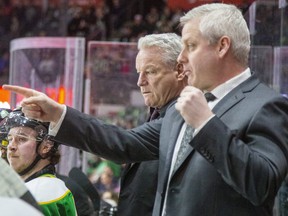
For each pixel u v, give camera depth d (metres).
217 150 2.56
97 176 6.37
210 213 2.72
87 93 5.99
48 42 5.79
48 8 15.77
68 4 15.66
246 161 2.55
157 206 2.99
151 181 3.72
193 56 2.84
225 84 2.86
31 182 3.46
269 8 4.22
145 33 14.05
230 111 2.79
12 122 3.55
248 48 2.89
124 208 3.78
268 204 2.76
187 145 2.87
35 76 5.83
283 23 4.03
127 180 3.80
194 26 2.86
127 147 3.24
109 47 6.06
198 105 2.59
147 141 3.31
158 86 3.90
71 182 4.29
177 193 2.83
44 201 3.39
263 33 4.28
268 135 2.69
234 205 2.73
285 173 2.69
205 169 2.76
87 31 14.56
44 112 3.06
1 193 1.74
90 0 15.84
